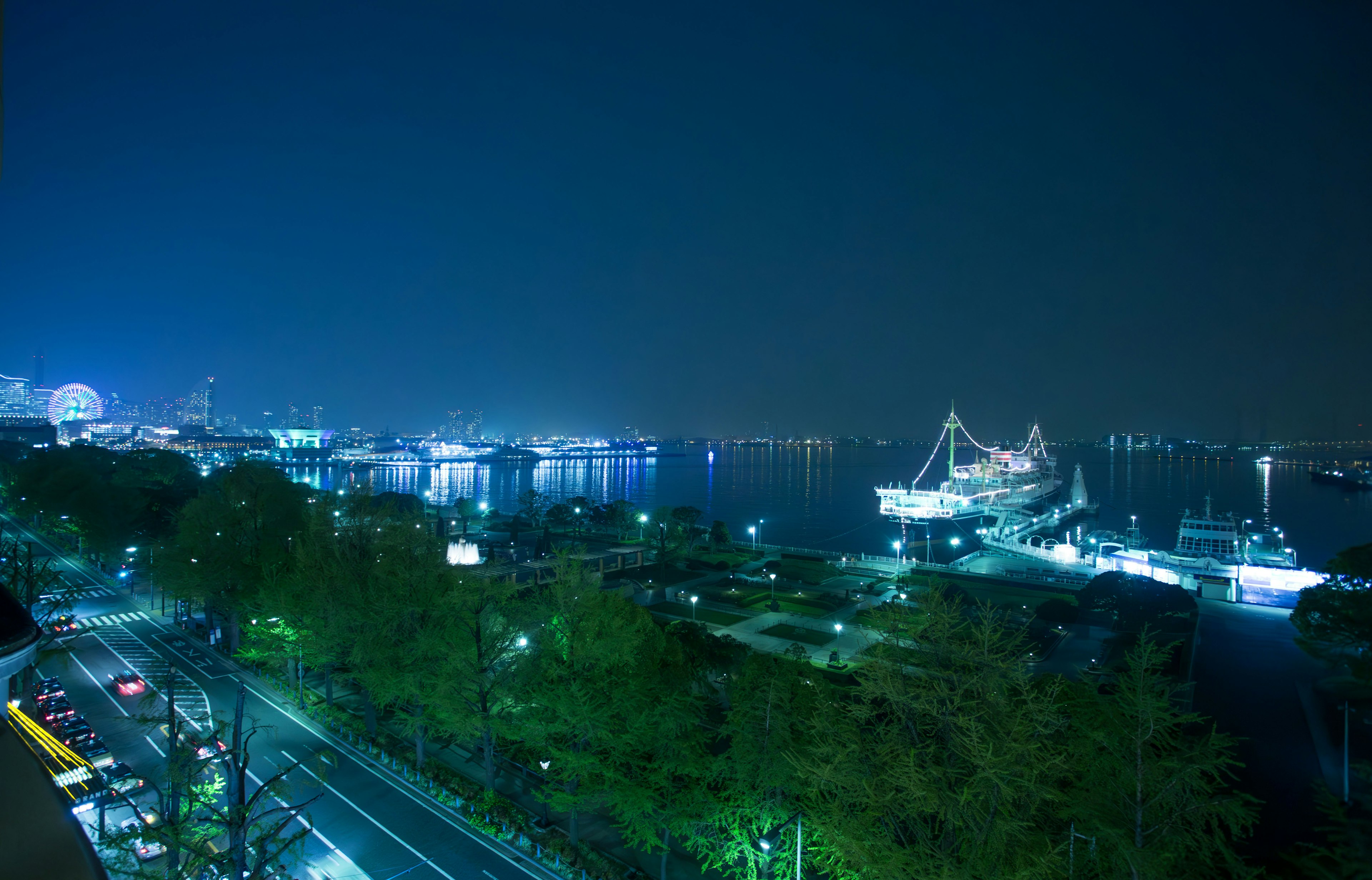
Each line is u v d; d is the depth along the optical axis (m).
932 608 28.38
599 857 36.66
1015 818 25.16
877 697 28.30
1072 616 81.06
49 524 111.31
